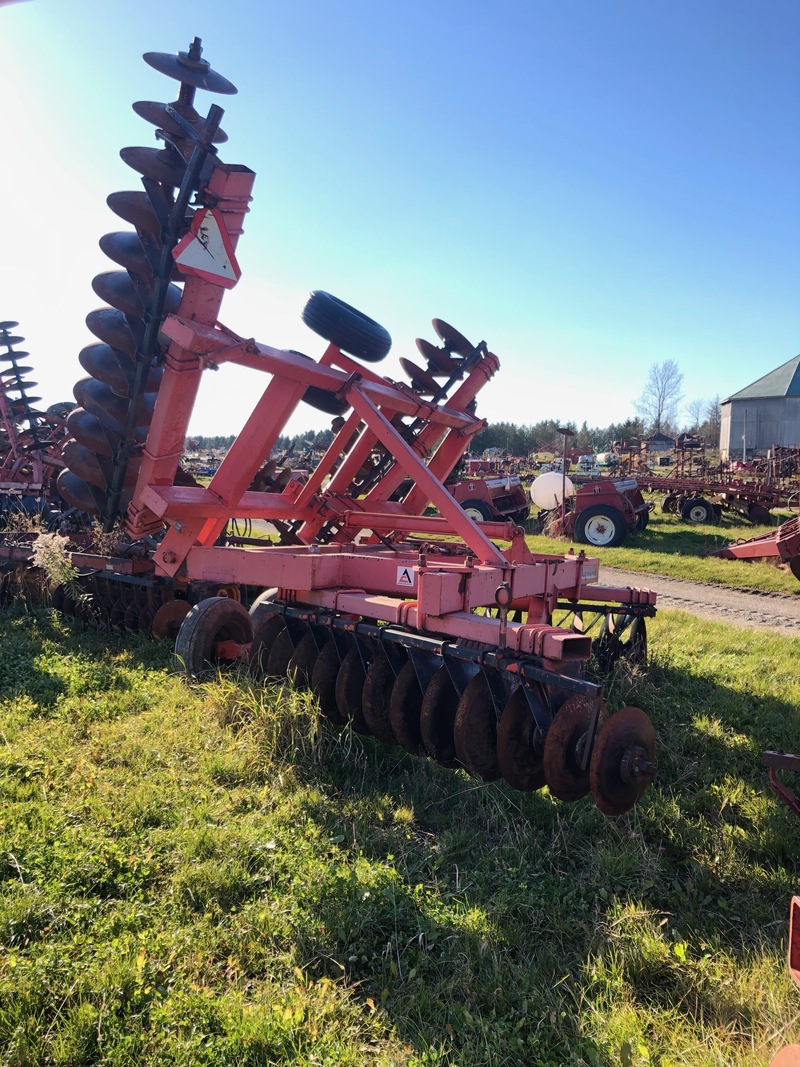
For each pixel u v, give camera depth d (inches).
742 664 286.0
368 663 184.1
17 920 112.7
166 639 281.9
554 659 139.6
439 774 178.4
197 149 199.0
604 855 141.3
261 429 225.8
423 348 291.9
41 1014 95.8
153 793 157.5
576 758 134.6
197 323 210.2
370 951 114.1
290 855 138.0
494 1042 95.9
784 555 493.4
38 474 516.1
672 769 186.1
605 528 731.4
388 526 258.4
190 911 120.0
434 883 133.2
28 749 178.4
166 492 226.5
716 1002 104.2
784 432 2214.6
